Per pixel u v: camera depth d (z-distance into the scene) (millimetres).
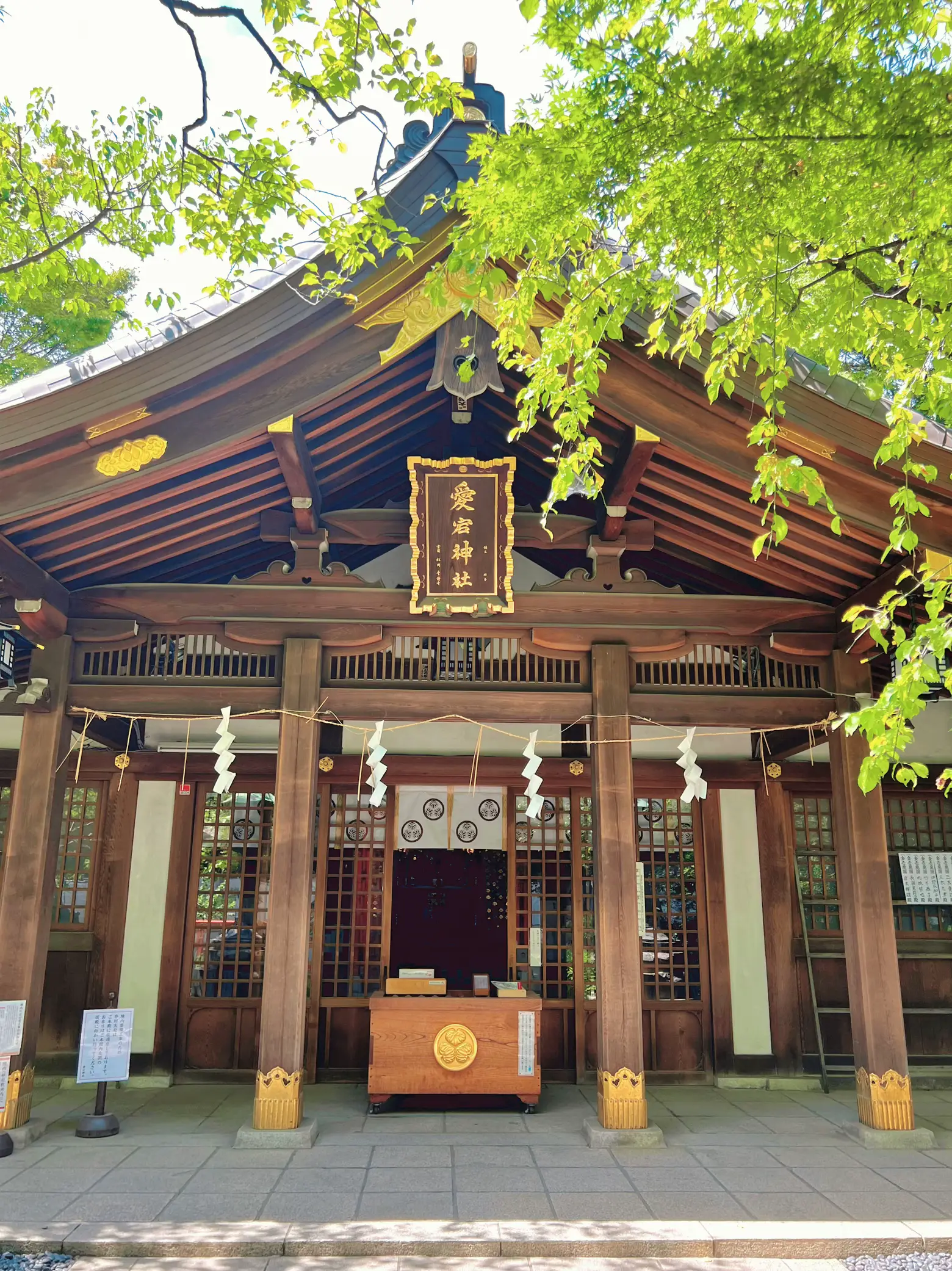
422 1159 5230
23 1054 5594
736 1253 4148
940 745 8242
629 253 4234
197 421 5219
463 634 6102
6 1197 4574
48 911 5859
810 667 6355
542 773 7914
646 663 6254
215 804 7969
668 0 3389
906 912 8008
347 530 6219
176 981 7551
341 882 7738
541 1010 7434
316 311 5180
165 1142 5547
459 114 4941
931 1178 4984
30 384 5031
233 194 5098
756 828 8062
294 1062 5539
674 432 5363
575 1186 4805
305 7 4387
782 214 3766
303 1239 4105
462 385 5422
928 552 5336
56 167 5270
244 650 6109
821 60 3318
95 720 6914
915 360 4082
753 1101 6949
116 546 5840
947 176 3414
